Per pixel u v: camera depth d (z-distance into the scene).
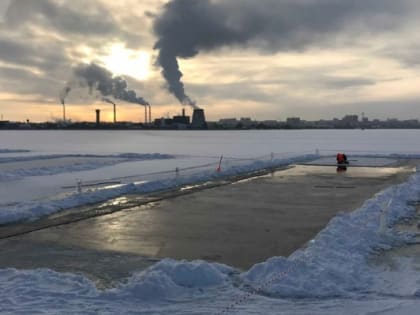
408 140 101.12
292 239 10.35
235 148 67.50
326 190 18.19
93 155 46.53
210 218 12.69
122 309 6.36
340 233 10.16
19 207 13.20
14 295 6.86
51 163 36.62
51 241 10.14
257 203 15.15
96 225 11.75
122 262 8.64
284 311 6.23
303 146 73.06
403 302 6.53
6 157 42.56
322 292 6.96
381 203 14.00
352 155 39.06
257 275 7.69
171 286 7.12
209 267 7.68
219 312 6.24
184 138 125.38
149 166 33.69
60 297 6.79
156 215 13.10
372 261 8.66
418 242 10.04
